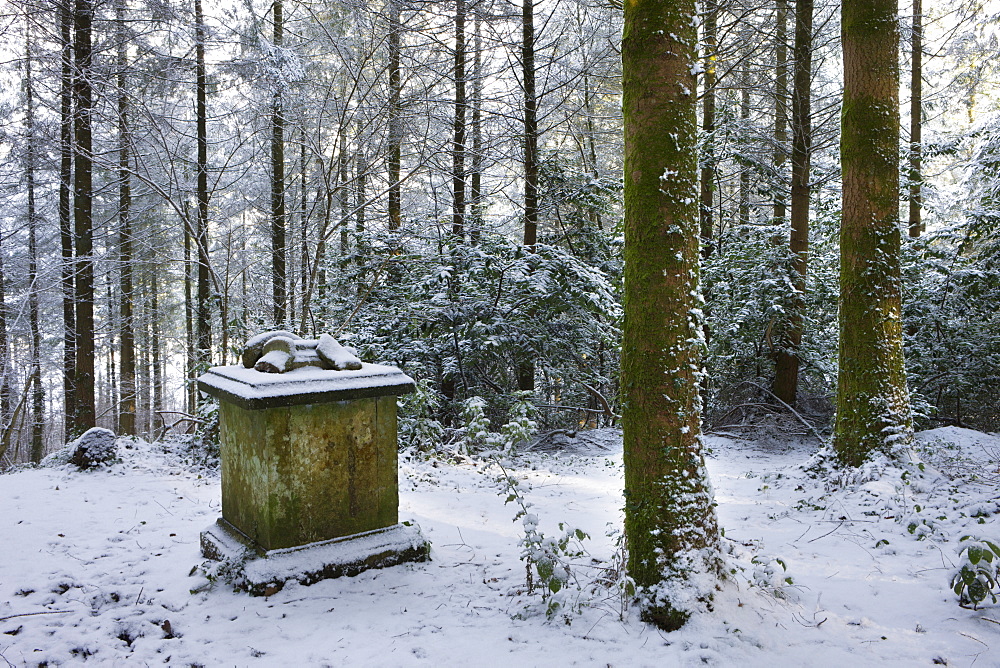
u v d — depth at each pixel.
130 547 4.43
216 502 5.61
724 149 12.71
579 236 12.43
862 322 6.34
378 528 4.21
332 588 3.78
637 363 3.35
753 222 14.93
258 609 3.50
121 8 10.60
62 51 10.16
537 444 10.38
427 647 3.07
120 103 9.91
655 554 3.29
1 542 4.45
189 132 12.47
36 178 13.59
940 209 14.52
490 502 6.05
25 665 2.88
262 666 2.91
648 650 2.95
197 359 12.09
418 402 8.45
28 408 16.95
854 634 3.13
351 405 4.06
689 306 3.33
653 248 3.30
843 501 5.62
